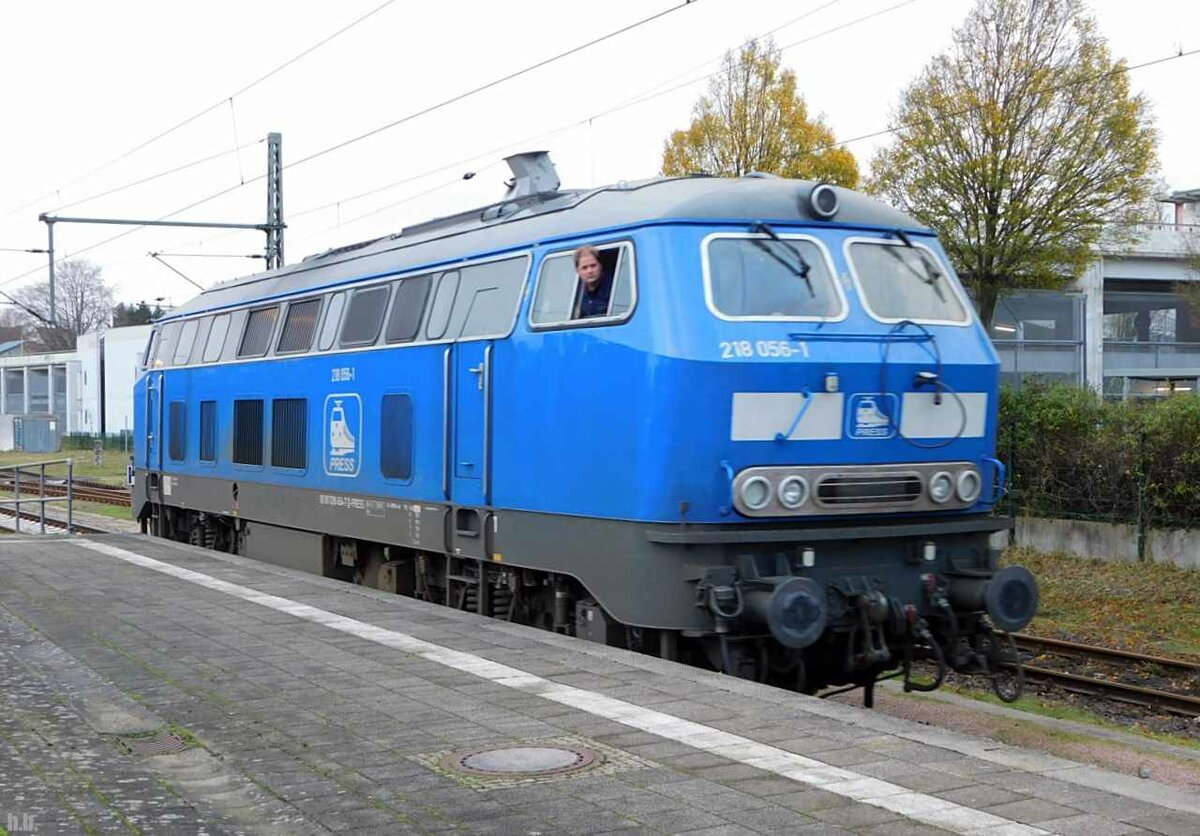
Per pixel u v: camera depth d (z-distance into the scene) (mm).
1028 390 21531
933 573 9305
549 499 9555
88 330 111125
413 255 12078
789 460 8648
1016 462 21250
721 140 27828
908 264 9523
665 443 8430
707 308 8555
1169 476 18578
